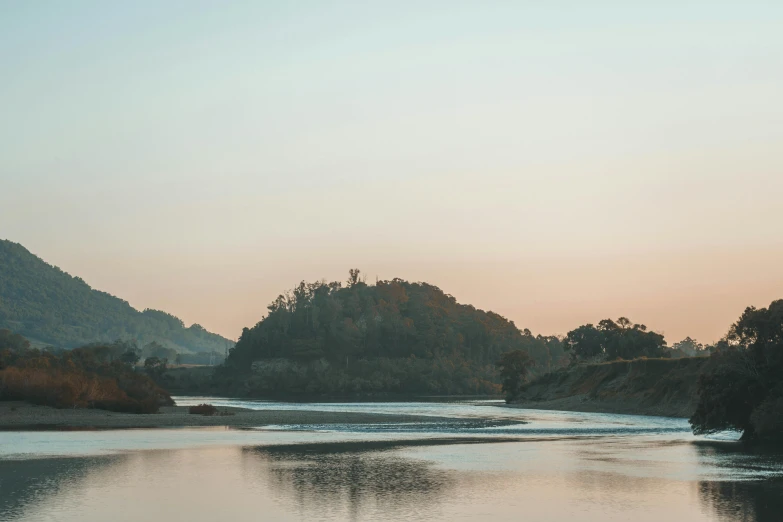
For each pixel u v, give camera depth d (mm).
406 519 34125
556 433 81250
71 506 36219
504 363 187625
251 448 62219
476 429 86938
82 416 99438
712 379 69562
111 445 63469
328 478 45719
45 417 96562
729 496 39656
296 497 39281
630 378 142125
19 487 41156
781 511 35812
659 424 98250
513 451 61438
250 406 169750
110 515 34344
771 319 66688
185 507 36375
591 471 49062
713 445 66625
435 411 140625
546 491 41344
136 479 44562
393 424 94250
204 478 45250
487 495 40062
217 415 109062
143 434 75500
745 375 67500
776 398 63875
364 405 182250
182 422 93000
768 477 46469
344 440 70562
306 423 94688
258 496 39438
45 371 114688
